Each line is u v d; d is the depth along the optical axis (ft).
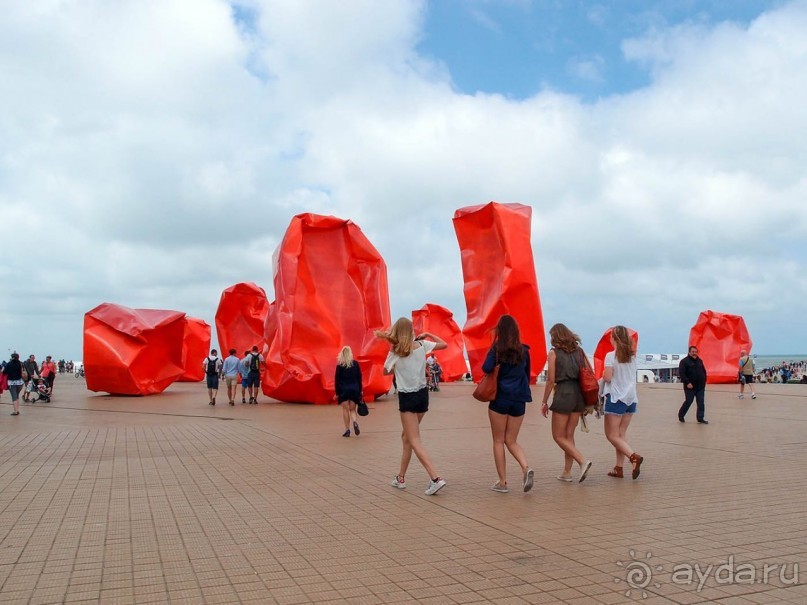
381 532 18.42
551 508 21.18
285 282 68.80
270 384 68.95
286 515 20.39
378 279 71.82
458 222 85.97
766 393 86.02
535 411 59.00
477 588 14.05
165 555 16.42
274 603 13.28
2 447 35.94
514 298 81.71
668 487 24.57
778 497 22.79
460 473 27.58
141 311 88.02
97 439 39.50
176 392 94.84
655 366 169.58
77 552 16.71
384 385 70.64
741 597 13.57
